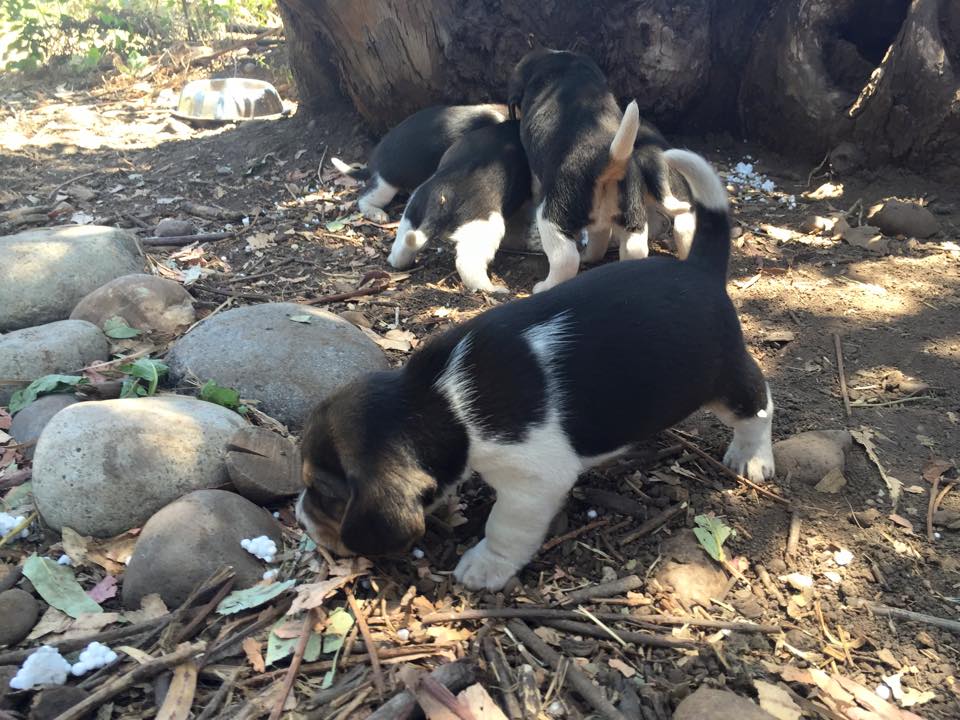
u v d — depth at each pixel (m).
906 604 0.53
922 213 0.97
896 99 1.05
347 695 0.45
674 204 0.86
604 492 0.60
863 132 1.09
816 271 0.91
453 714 0.43
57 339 0.72
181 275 0.92
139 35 1.88
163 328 0.78
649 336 0.52
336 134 1.29
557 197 0.83
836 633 0.51
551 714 0.45
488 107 1.08
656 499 0.60
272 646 0.48
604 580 0.54
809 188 1.10
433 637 0.49
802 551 0.56
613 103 0.89
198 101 1.43
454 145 0.97
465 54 1.13
